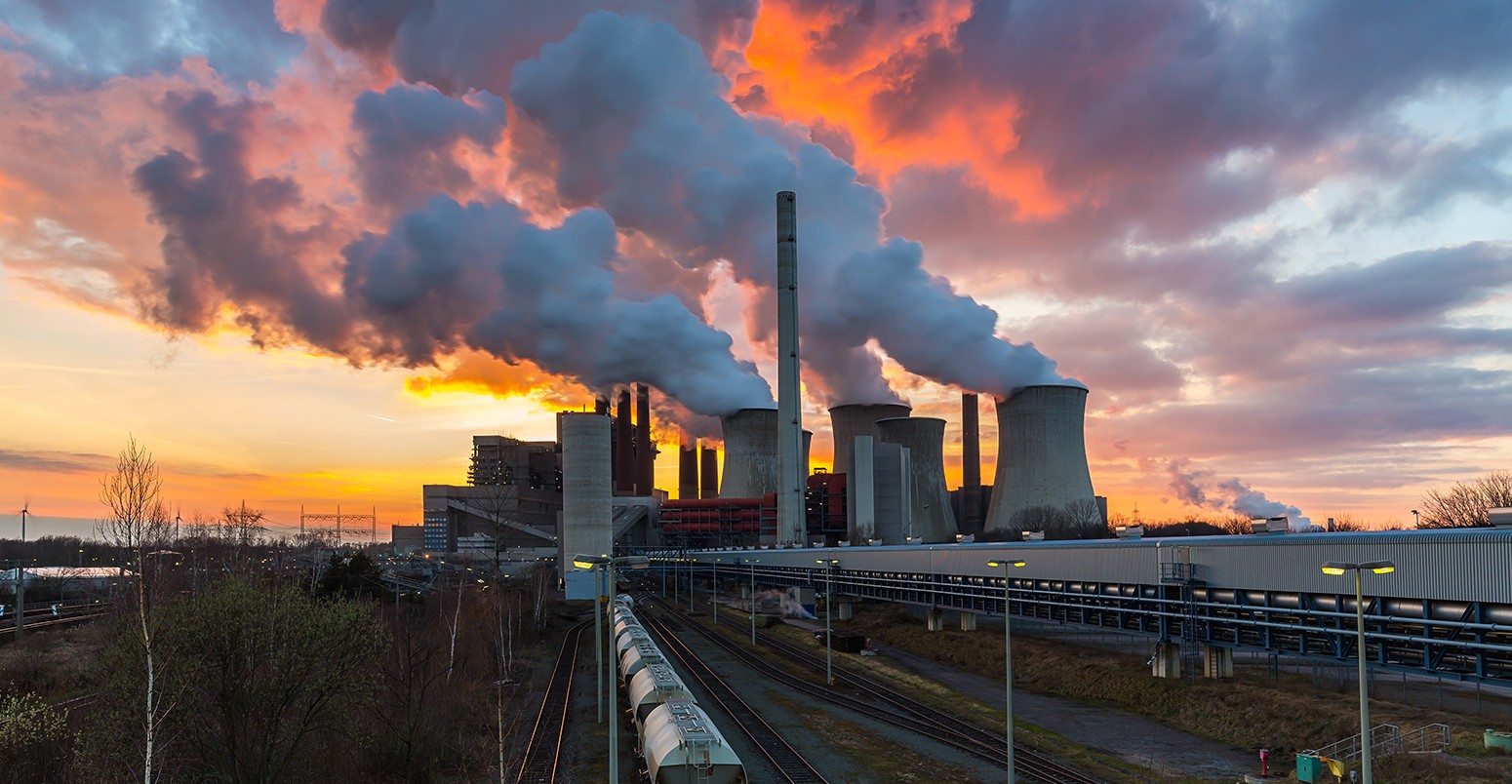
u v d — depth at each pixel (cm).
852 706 6094
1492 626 4012
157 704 3272
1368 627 4638
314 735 4300
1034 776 4312
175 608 3575
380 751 4475
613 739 3309
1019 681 7138
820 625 11138
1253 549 5384
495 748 4803
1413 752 4047
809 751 4825
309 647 3753
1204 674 5922
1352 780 3931
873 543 13688
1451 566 4250
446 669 5322
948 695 6488
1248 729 5031
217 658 3525
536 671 7838
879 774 4369
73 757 3709
